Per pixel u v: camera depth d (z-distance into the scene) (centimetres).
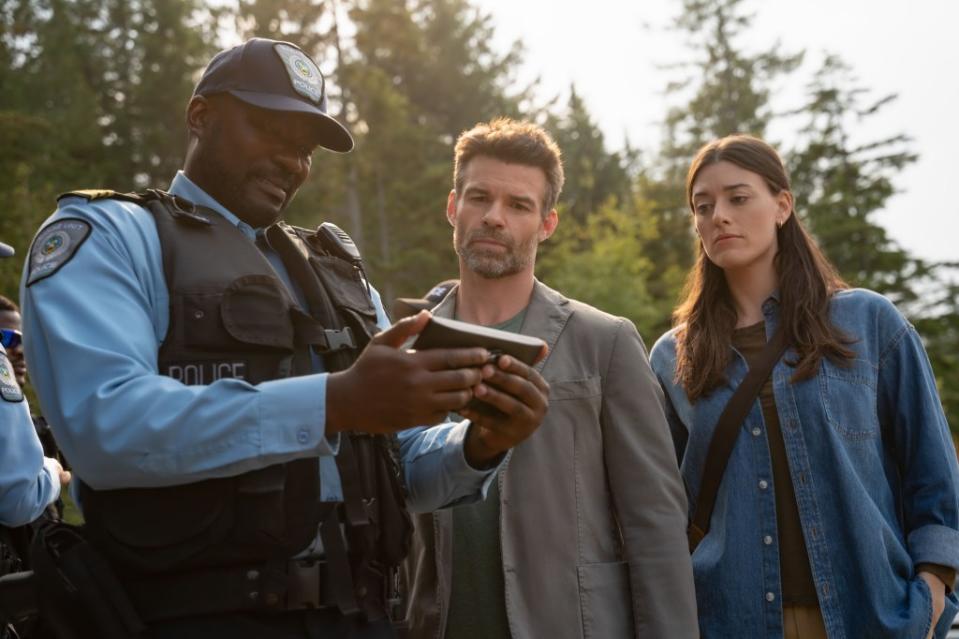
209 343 171
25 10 3100
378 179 3194
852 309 311
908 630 280
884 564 286
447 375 156
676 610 262
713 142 330
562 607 260
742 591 295
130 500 166
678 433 330
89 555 167
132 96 3216
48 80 2997
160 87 3147
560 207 3275
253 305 176
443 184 3256
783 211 324
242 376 171
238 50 195
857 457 295
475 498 203
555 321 284
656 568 264
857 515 288
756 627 292
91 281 167
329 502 177
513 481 267
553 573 262
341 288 203
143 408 155
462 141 298
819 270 319
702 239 326
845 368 301
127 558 165
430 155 3547
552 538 264
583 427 274
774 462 303
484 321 292
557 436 271
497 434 178
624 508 272
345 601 173
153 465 156
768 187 320
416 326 156
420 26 3903
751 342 318
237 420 156
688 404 319
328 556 174
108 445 155
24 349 171
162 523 165
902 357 304
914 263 3203
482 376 160
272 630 169
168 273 175
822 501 293
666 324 2964
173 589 165
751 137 329
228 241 183
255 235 199
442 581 267
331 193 3023
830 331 305
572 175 4828
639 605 264
